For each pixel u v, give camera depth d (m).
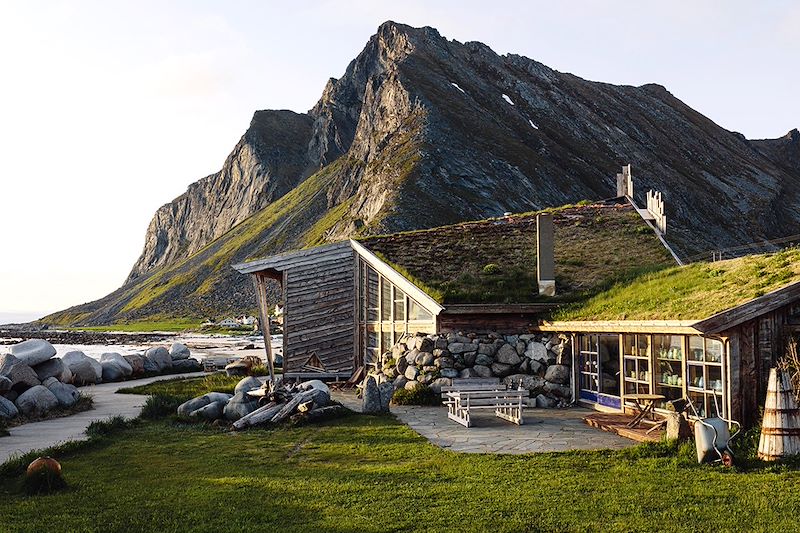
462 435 14.66
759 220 158.50
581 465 11.30
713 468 10.77
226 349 69.81
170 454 13.17
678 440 12.24
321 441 14.27
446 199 113.62
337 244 28.52
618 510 8.71
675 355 15.23
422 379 20.67
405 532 8.09
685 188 156.75
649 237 27.77
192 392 24.17
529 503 9.10
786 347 13.20
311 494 9.86
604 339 18.47
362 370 26.56
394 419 17.08
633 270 23.34
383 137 148.12
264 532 8.20
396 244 28.12
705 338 14.20
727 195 168.88
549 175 131.88
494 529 8.10
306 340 27.45
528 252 26.58
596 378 18.64
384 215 106.69
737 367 13.13
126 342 100.56
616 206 32.91
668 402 14.16
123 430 16.05
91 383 28.20
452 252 26.84
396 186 115.44
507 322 21.55
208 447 13.82
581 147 156.62
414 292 22.73
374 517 8.66
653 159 169.12
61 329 177.12
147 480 11.00
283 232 182.12
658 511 8.66
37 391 18.70
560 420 16.75
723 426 11.25
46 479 10.33
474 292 22.05
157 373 33.88
